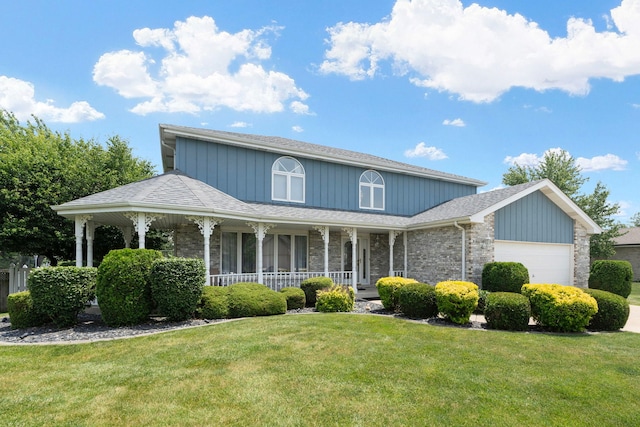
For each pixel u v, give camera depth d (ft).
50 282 27.35
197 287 29.96
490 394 15.79
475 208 46.83
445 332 26.58
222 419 13.33
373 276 60.59
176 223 45.68
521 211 48.73
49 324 29.04
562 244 52.37
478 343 23.71
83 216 36.32
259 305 33.22
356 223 48.14
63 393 15.65
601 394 16.02
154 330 27.04
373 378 17.34
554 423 13.44
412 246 54.54
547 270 50.75
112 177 60.64
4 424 13.05
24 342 24.08
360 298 48.60
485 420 13.53
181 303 28.99
